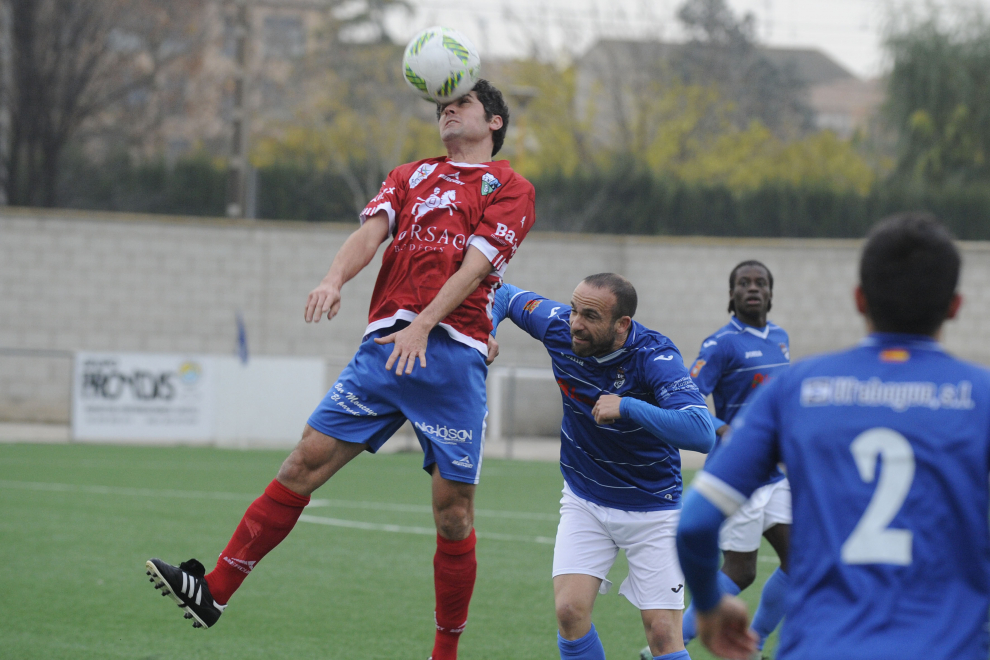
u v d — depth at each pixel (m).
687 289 80.94
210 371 60.75
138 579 25.52
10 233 77.94
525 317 16.20
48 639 19.78
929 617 7.49
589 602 15.10
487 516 38.19
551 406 78.38
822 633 7.62
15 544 29.84
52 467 49.25
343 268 14.25
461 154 14.96
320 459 14.51
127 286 79.00
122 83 129.62
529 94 106.19
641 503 15.16
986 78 101.25
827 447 8.02
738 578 19.55
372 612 22.83
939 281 8.03
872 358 8.20
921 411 7.88
